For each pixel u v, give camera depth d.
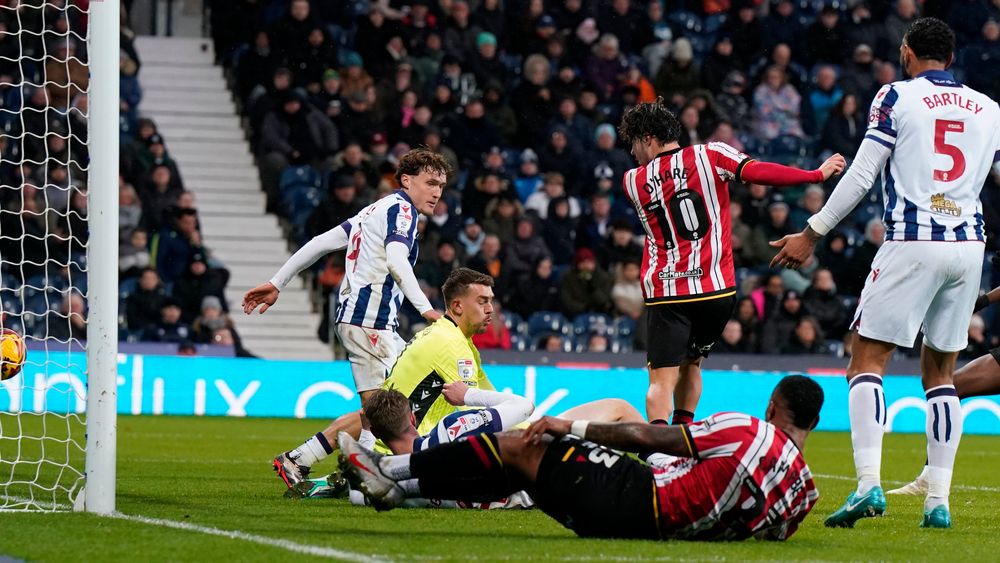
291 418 43.97
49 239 45.91
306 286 51.53
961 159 16.80
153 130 50.44
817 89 57.38
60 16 51.88
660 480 14.35
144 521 16.16
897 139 16.84
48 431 35.34
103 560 13.05
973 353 48.06
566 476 14.39
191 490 21.06
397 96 53.59
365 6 59.09
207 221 53.12
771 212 49.72
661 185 19.45
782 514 14.39
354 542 14.38
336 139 53.03
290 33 55.25
